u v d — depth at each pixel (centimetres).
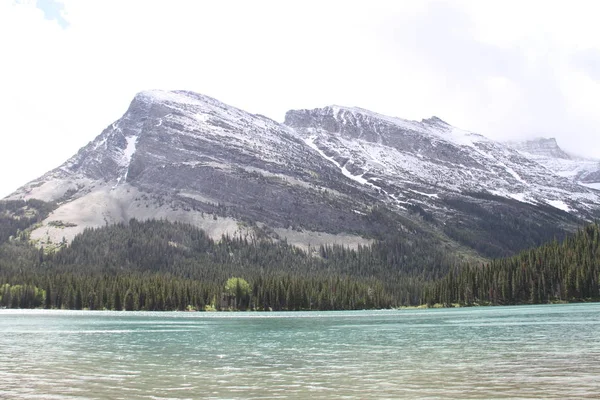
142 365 4700
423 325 9925
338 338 7375
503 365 4338
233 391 3419
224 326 10612
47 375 4125
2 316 15500
